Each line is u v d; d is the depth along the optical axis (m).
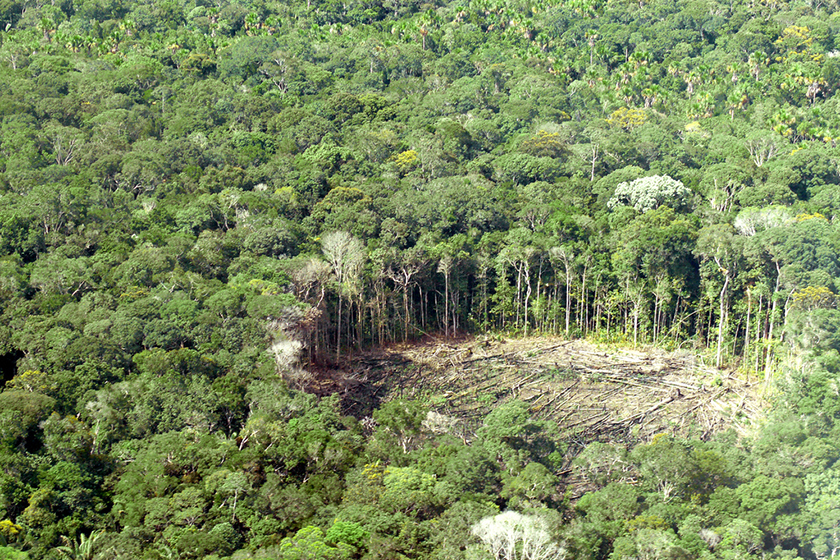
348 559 97.12
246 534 106.38
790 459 122.19
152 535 104.00
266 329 148.38
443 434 128.00
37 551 98.94
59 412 124.69
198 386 130.88
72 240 173.62
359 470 114.56
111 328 143.12
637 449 119.88
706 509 112.31
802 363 145.88
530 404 153.12
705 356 172.88
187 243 172.50
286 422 127.06
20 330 141.00
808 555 110.81
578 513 111.38
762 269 173.62
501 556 99.69
